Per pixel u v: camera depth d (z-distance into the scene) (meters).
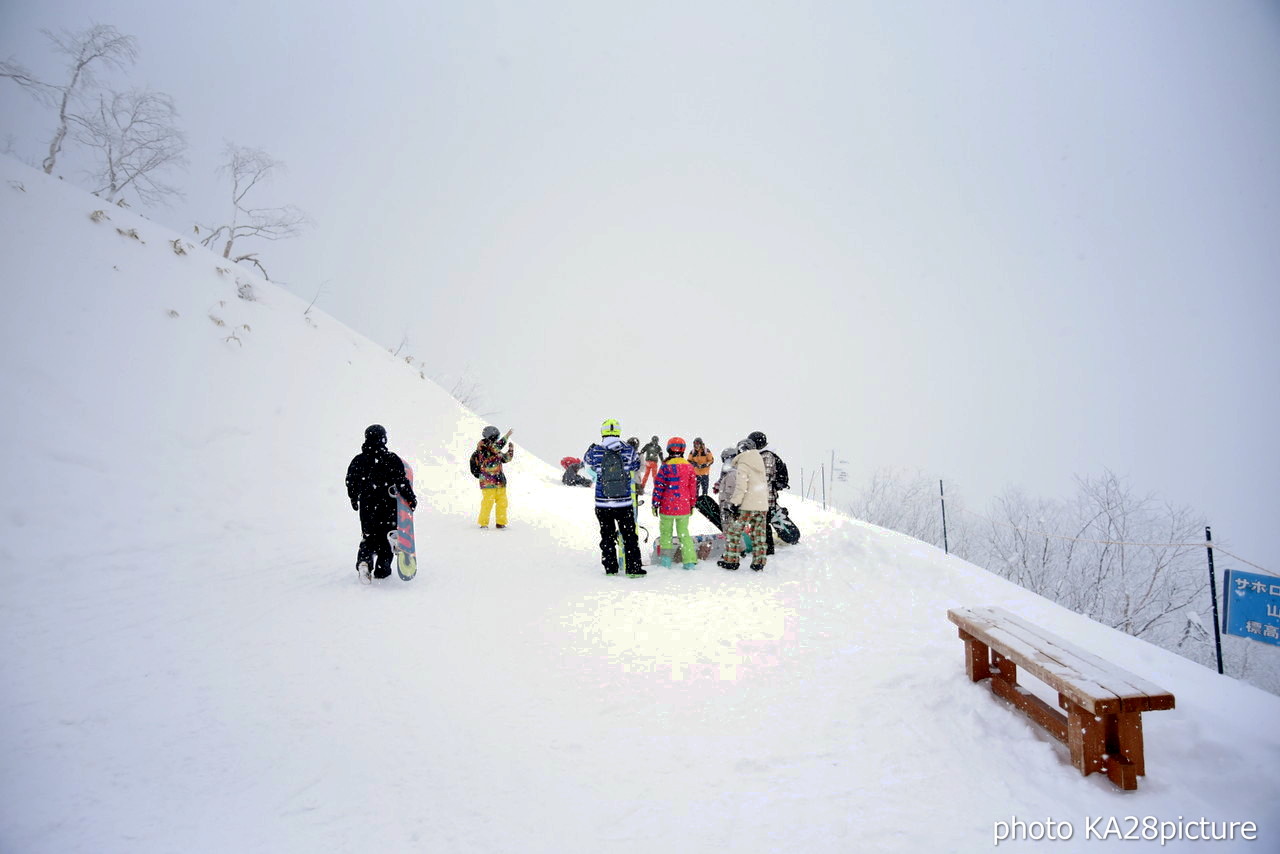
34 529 6.77
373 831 2.78
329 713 3.89
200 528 8.25
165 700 3.98
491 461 10.72
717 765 3.32
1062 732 3.35
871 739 3.56
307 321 15.26
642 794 3.07
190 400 10.14
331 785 3.13
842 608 6.16
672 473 8.02
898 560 7.70
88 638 4.98
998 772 3.20
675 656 4.89
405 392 16.03
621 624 5.68
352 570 7.58
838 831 2.76
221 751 3.41
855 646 5.06
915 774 3.20
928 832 2.75
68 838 2.64
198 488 8.88
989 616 4.24
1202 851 2.62
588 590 6.90
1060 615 5.88
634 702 4.08
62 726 3.58
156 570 6.93
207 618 5.59
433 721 3.81
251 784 3.12
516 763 3.35
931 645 5.00
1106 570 18.05
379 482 6.99
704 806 2.97
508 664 4.72
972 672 4.14
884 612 6.01
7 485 6.98
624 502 7.59
